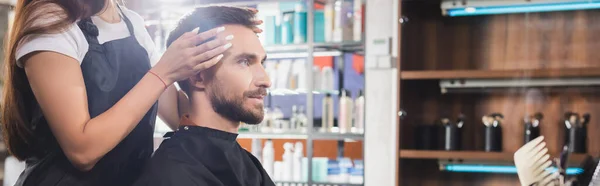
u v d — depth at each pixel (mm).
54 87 1527
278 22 4281
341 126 4297
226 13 1700
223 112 1715
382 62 3891
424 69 3836
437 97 3787
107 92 1610
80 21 1587
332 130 4340
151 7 2334
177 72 1587
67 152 1558
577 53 3629
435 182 3756
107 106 1609
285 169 4316
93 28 1604
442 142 3633
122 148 1657
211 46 1604
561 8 3504
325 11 4281
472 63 3789
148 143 1726
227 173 1689
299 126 4320
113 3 1679
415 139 3713
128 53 1675
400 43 3482
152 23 2344
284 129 4312
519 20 3725
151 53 1772
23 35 1550
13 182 1825
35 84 1544
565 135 3496
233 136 1737
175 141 1685
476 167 3613
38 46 1525
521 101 3670
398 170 3490
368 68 3973
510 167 3547
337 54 4414
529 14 3701
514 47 3730
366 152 3986
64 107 1528
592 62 3602
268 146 4324
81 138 1522
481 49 3773
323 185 4285
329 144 4367
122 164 1661
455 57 3805
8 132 1646
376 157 3965
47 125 1598
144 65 1709
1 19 1674
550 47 3676
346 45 4203
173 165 1643
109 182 1640
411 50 3686
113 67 1633
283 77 4328
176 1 2355
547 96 3619
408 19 3635
